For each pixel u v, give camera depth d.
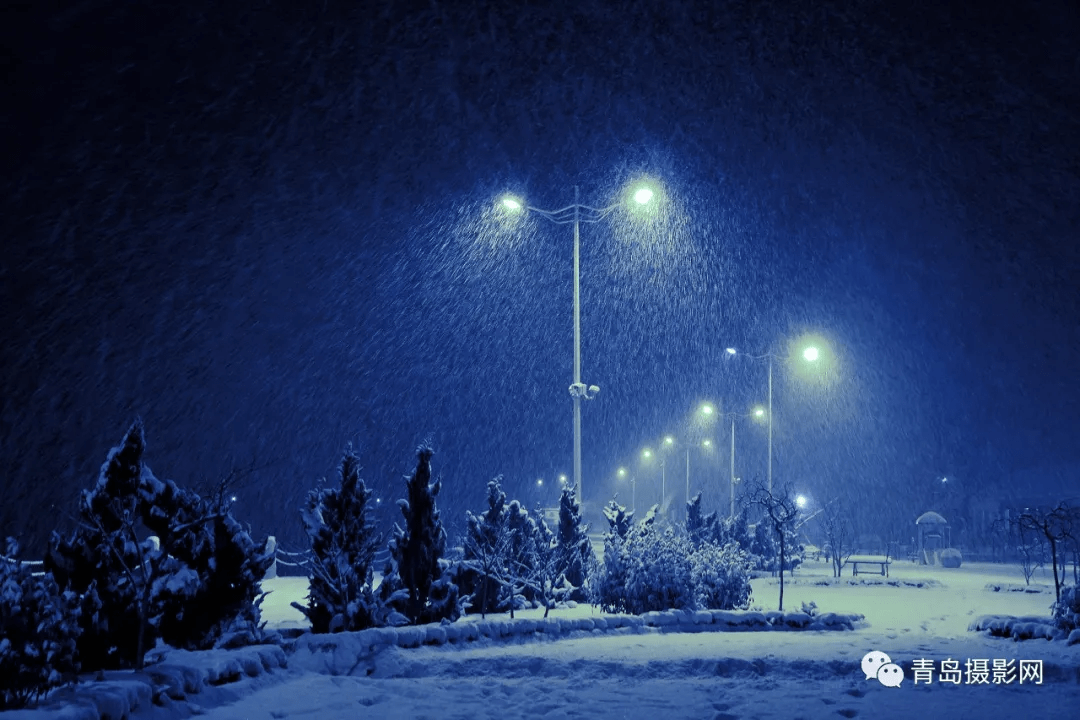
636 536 18.02
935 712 9.18
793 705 9.53
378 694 10.27
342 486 13.52
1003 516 51.75
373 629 12.30
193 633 11.09
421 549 14.23
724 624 15.25
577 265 26.92
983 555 45.62
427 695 10.28
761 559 32.84
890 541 51.81
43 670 7.73
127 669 9.58
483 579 16.28
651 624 14.87
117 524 10.53
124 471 10.60
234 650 11.02
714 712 9.23
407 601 13.90
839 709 9.27
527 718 9.10
